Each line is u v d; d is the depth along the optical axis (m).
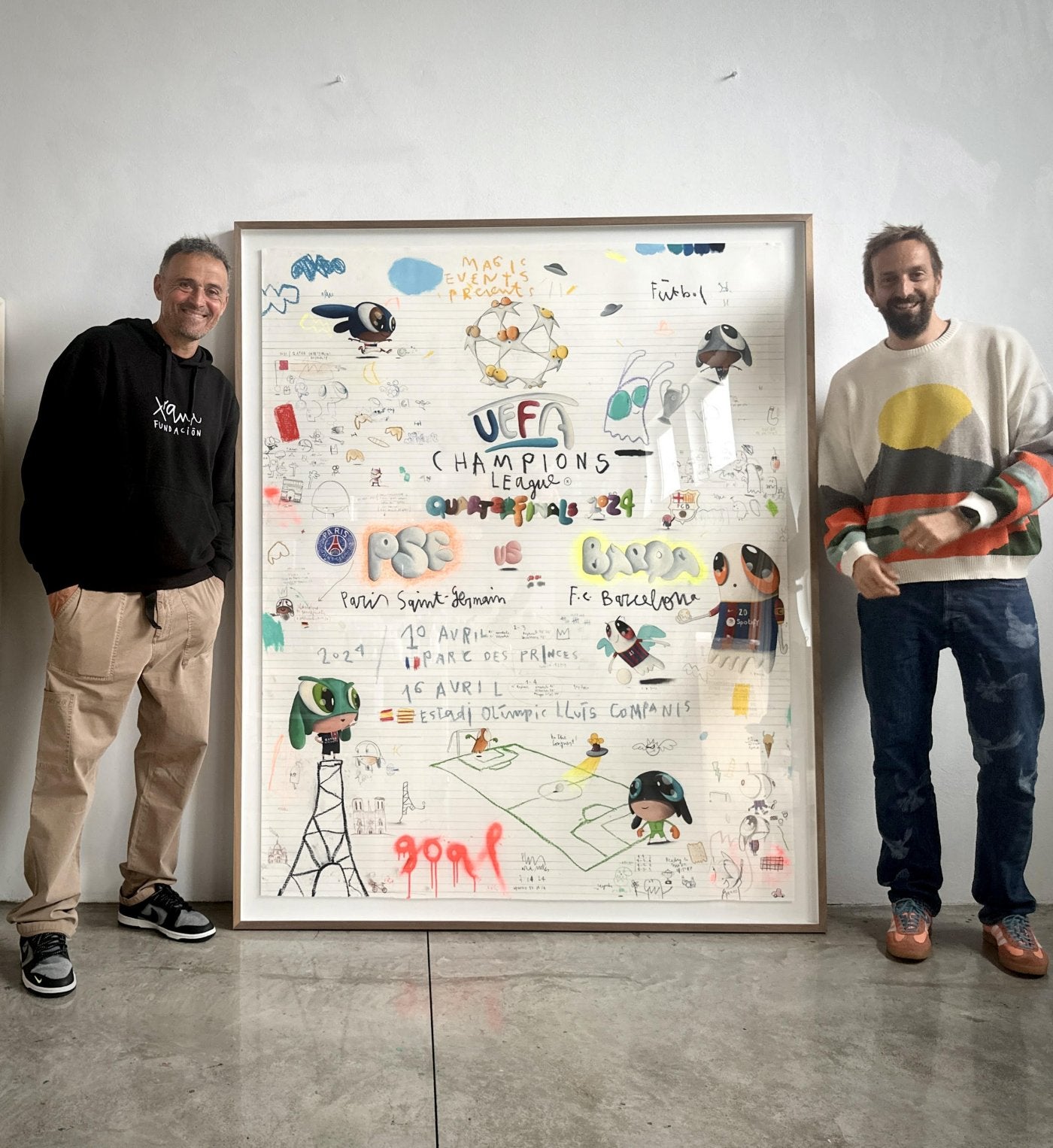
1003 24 2.41
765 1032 1.74
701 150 2.39
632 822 2.27
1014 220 2.40
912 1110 1.50
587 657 2.29
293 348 2.32
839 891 2.40
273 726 2.29
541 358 2.31
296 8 2.39
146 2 2.39
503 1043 1.70
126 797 2.37
